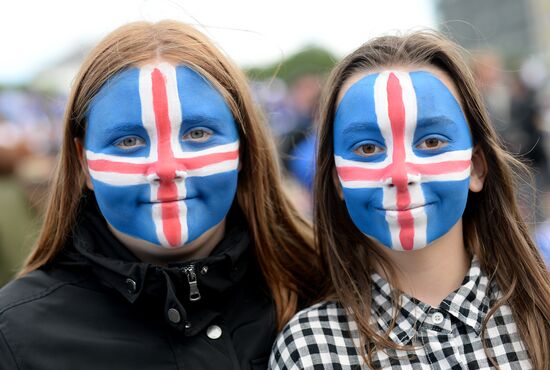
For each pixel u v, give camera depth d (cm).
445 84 169
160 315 172
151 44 172
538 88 503
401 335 166
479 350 165
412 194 160
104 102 168
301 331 167
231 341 175
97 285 175
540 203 234
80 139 179
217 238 184
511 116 484
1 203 302
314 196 184
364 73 170
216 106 172
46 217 184
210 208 171
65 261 181
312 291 194
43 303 169
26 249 299
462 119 168
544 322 169
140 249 175
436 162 162
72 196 180
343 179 168
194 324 171
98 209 183
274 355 170
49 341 163
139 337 169
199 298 171
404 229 161
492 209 178
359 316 167
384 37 179
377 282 174
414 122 161
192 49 174
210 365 169
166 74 168
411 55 170
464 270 176
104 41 176
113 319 171
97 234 179
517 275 174
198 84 171
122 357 166
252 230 192
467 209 183
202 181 169
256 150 189
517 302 171
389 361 163
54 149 397
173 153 166
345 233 179
